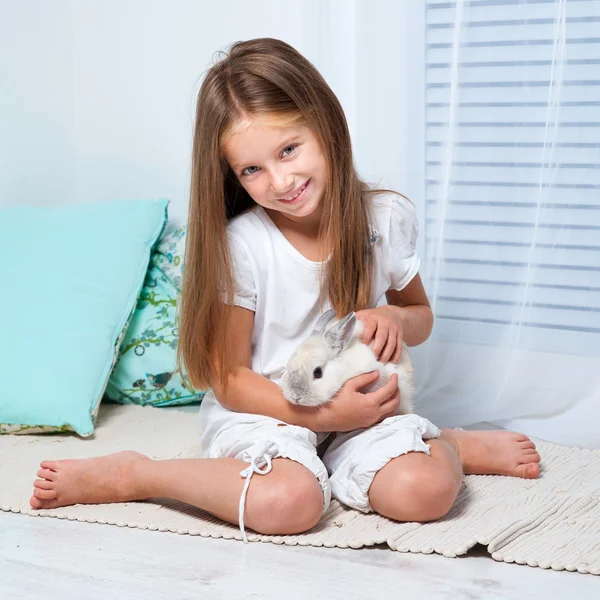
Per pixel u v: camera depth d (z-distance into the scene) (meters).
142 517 1.62
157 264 2.45
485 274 2.18
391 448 1.58
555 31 2.05
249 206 1.84
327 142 1.68
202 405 1.89
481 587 1.33
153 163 2.69
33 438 2.10
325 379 1.60
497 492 1.72
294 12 2.43
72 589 1.35
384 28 2.21
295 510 1.51
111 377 2.37
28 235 2.37
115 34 2.69
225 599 1.30
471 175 2.17
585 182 2.07
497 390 2.18
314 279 1.77
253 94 1.63
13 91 2.59
